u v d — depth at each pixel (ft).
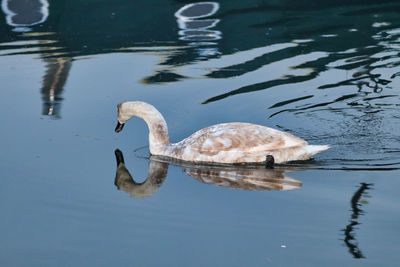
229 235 24.73
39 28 55.31
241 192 28.40
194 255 23.40
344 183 28.86
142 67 45.37
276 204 27.09
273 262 22.88
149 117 33.65
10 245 24.22
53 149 33.17
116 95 40.55
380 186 28.43
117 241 24.47
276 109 38.63
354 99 39.78
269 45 49.39
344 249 23.59
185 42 50.57
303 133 35.42
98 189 28.91
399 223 25.18
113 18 57.77
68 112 38.11
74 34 53.26
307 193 28.02
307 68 44.65
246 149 31.58
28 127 35.91
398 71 43.93
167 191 28.73
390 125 36.09
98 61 46.73
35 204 27.37
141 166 31.78
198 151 32.37
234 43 50.08
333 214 26.05
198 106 38.99
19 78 43.57
